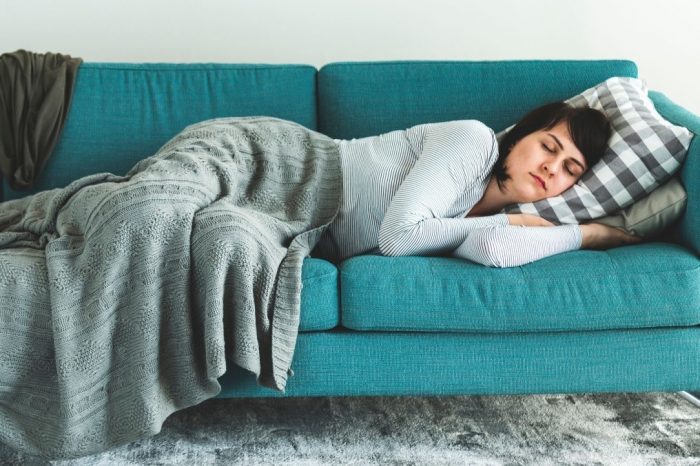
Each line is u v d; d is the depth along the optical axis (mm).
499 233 1655
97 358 1454
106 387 1482
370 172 1875
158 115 2174
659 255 1656
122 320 1484
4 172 2078
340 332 1645
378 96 2195
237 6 2561
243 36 2582
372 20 2602
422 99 2193
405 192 1761
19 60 2131
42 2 2496
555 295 1597
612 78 2078
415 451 1660
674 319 1618
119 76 2195
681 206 1763
